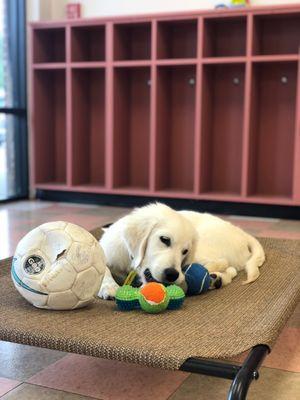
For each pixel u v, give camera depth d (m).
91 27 2.93
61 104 3.19
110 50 2.82
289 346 1.06
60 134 3.21
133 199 2.88
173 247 1.00
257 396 0.85
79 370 0.95
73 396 0.85
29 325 0.84
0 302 0.97
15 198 3.04
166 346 0.76
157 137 2.81
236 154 2.87
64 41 3.14
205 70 2.71
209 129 2.84
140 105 3.03
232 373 0.69
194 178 2.77
